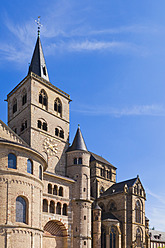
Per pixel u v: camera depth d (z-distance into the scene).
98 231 91.62
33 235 57.75
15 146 58.66
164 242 145.62
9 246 53.03
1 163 56.66
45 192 76.94
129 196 99.62
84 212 83.81
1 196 55.03
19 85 95.00
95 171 110.81
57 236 79.06
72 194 84.94
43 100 92.25
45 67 99.19
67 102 100.69
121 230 95.56
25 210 58.19
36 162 63.06
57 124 94.50
